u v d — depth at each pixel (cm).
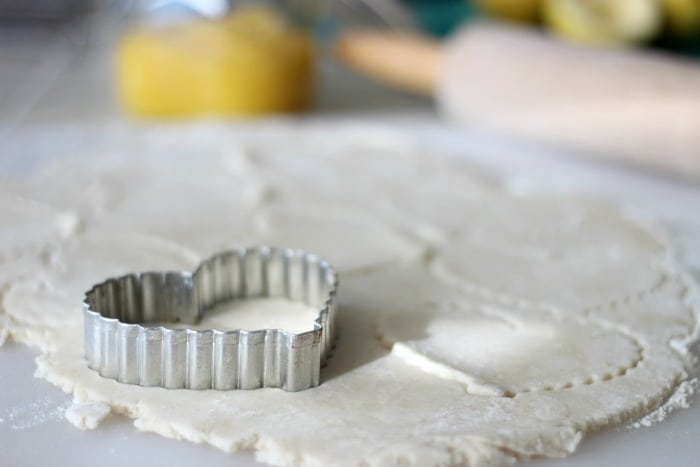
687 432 45
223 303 49
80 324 49
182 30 77
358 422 44
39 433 44
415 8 92
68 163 66
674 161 67
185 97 77
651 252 57
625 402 46
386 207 61
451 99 78
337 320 50
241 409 45
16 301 51
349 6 90
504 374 47
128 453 43
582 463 44
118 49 83
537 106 73
